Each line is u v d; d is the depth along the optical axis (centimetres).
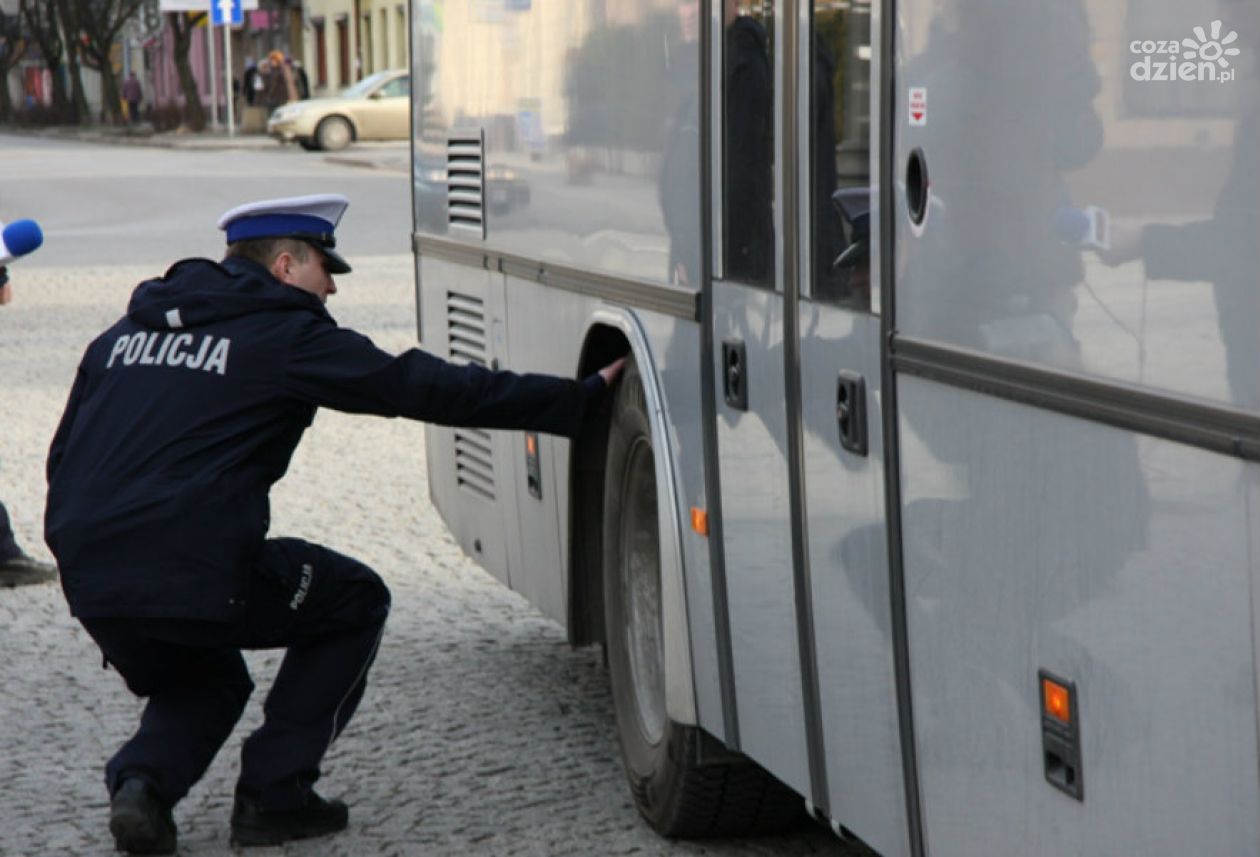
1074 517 360
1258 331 310
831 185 463
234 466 580
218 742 618
